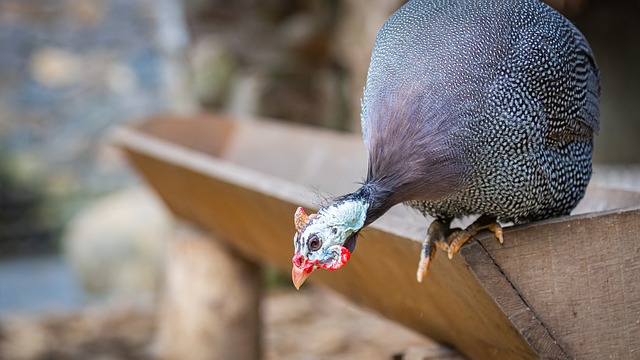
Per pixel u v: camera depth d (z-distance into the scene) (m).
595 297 1.99
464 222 2.68
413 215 2.63
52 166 11.27
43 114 11.47
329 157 3.75
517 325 1.97
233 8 6.62
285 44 6.64
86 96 11.64
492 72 1.92
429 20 2.01
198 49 6.74
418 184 1.85
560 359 2.00
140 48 11.73
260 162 4.21
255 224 3.09
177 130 4.49
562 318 1.99
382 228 2.15
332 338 5.62
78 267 8.17
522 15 2.03
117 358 5.62
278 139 4.18
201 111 6.74
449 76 1.90
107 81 11.70
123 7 11.72
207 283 4.47
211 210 3.55
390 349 5.39
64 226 10.73
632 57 6.30
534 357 2.04
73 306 7.54
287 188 2.58
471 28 1.97
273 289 6.76
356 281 2.70
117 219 8.21
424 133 1.85
